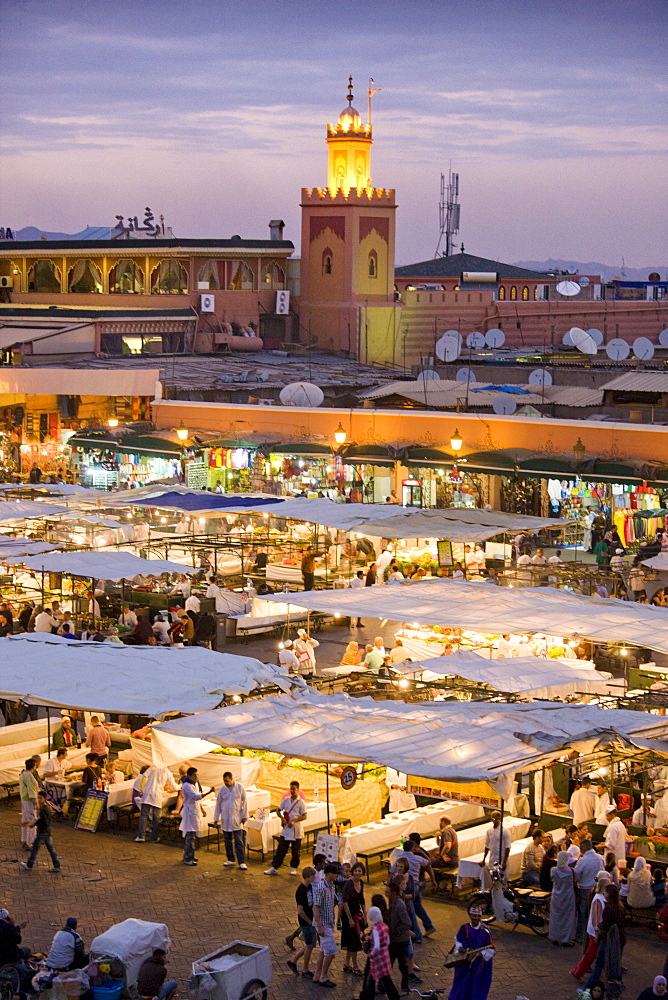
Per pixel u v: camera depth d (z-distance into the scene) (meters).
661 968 20.05
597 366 66.56
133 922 18.91
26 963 18.59
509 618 30.58
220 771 25.39
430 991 19.03
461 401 57.41
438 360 71.31
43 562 36.53
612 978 18.89
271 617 39.25
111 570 36.06
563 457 46.56
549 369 62.66
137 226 104.00
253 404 57.03
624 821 24.06
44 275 83.44
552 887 21.28
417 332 84.06
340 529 39.97
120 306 80.88
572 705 24.05
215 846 24.75
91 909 21.61
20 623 36.50
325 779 25.16
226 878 23.14
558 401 57.69
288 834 23.25
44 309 74.75
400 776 25.25
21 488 47.00
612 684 27.45
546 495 48.28
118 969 18.33
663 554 39.38
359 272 83.25
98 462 58.56
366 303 83.69
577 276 113.25
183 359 72.94
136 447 55.84
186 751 24.58
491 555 44.81
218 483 54.41
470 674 26.73
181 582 39.72
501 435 49.62
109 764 27.03
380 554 42.47
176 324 76.44
